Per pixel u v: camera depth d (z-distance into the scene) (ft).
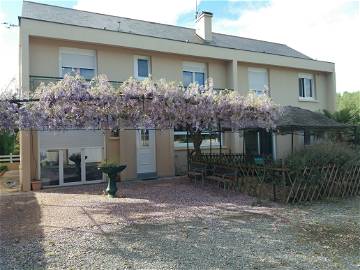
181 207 29.01
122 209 28.43
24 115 28.84
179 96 32.09
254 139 58.70
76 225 23.49
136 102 30.45
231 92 38.83
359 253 17.71
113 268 15.76
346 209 27.96
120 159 46.55
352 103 76.79
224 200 31.78
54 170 42.65
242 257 17.07
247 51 57.21
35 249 18.56
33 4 51.24
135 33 47.80
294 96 64.69
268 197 32.22
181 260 16.70
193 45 51.96
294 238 20.25
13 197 35.32
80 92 28.48
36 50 42.55
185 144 52.60
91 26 48.88
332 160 33.04
